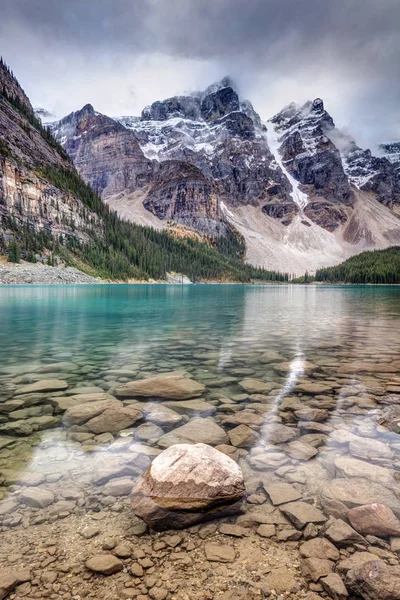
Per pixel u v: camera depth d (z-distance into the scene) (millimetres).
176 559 2943
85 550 3023
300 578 2723
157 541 3168
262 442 5133
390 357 11469
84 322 21656
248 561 2912
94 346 13570
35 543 3096
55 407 6574
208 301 44344
